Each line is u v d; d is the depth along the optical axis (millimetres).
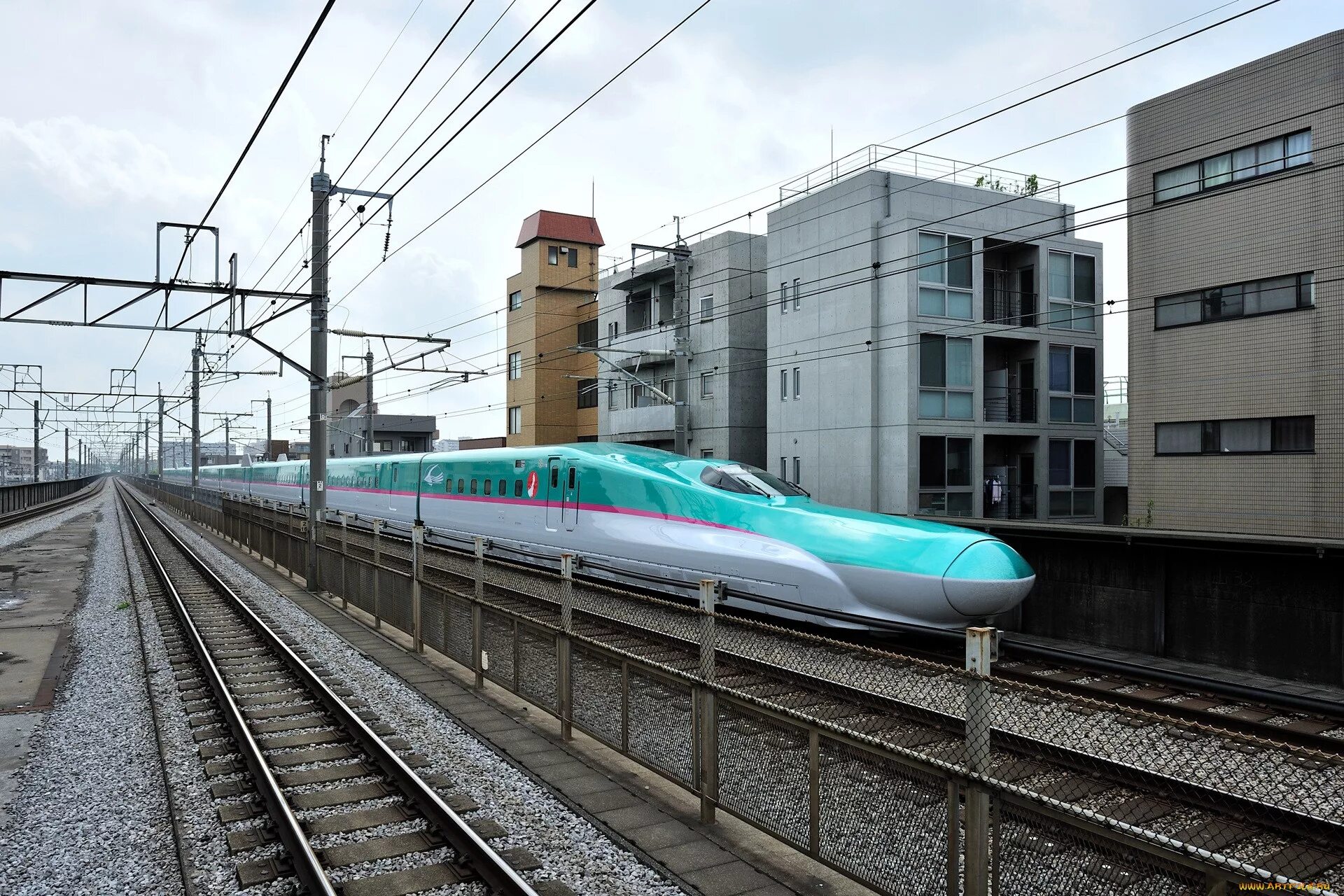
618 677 7078
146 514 44781
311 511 17766
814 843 4992
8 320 16078
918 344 21812
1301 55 16484
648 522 14180
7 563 23547
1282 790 6008
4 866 5508
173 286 16719
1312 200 16328
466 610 10094
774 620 12625
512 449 18812
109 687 10039
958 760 4441
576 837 5754
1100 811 4535
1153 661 10953
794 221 24812
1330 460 16078
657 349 30047
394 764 6773
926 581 10555
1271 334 16984
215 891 5141
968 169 24109
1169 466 18734
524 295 39125
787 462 25016
